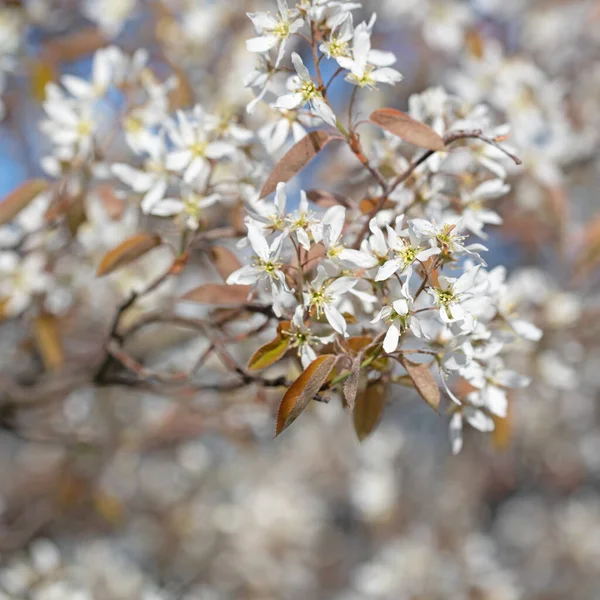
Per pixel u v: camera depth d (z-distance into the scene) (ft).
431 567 3.95
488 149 2.41
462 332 2.16
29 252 2.87
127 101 2.67
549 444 5.36
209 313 2.45
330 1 2.21
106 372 2.70
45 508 4.38
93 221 2.77
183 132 2.43
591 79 4.40
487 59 3.18
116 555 4.05
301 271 2.16
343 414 4.38
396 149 2.39
